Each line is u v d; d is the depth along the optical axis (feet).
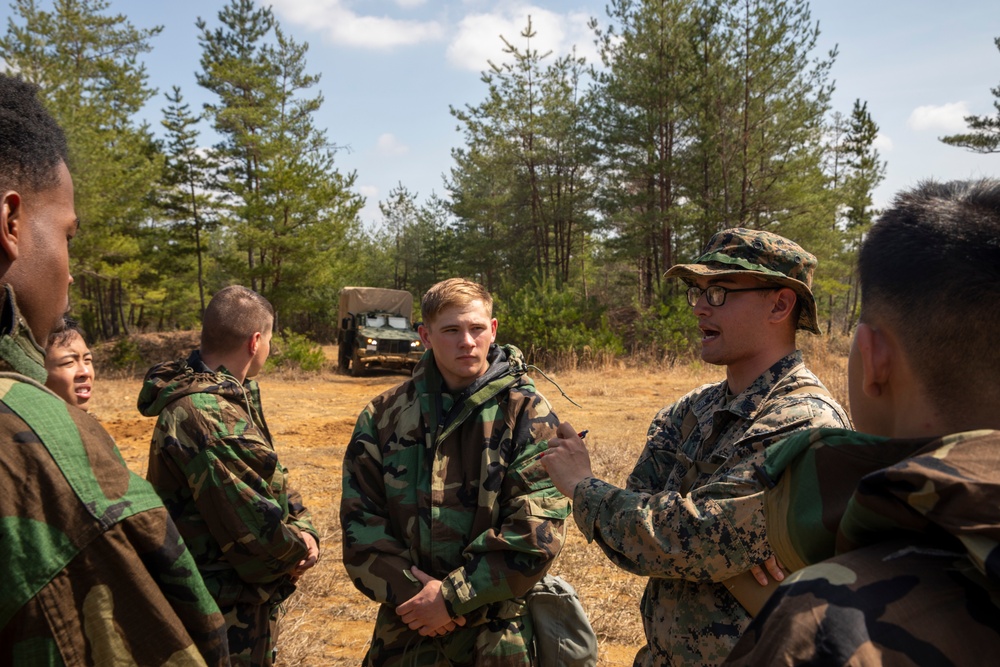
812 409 6.11
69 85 74.28
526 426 7.80
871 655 2.11
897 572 2.28
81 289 102.42
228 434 7.75
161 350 90.89
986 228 2.59
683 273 6.89
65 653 2.76
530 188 107.04
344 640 13.51
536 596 7.72
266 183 85.35
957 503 2.15
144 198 94.38
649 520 5.70
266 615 8.27
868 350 2.88
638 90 77.87
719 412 6.63
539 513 7.37
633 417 38.88
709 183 80.28
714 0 72.95
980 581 2.23
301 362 67.92
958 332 2.56
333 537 19.02
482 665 7.38
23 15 90.12
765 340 6.73
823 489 2.84
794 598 2.33
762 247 6.68
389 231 188.96
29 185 3.23
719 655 5.84
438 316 7.83
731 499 5.55
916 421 2.76
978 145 94.79
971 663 2.11
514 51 96.89
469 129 100.58
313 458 29.27
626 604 14.73
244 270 86.63
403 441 7.88
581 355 66.49
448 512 7.56
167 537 3.14
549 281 72.33
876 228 2.93
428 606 7.05
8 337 3.01
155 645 2.95
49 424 2.90
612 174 87.71
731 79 72.95
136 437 33.45
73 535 2.81
